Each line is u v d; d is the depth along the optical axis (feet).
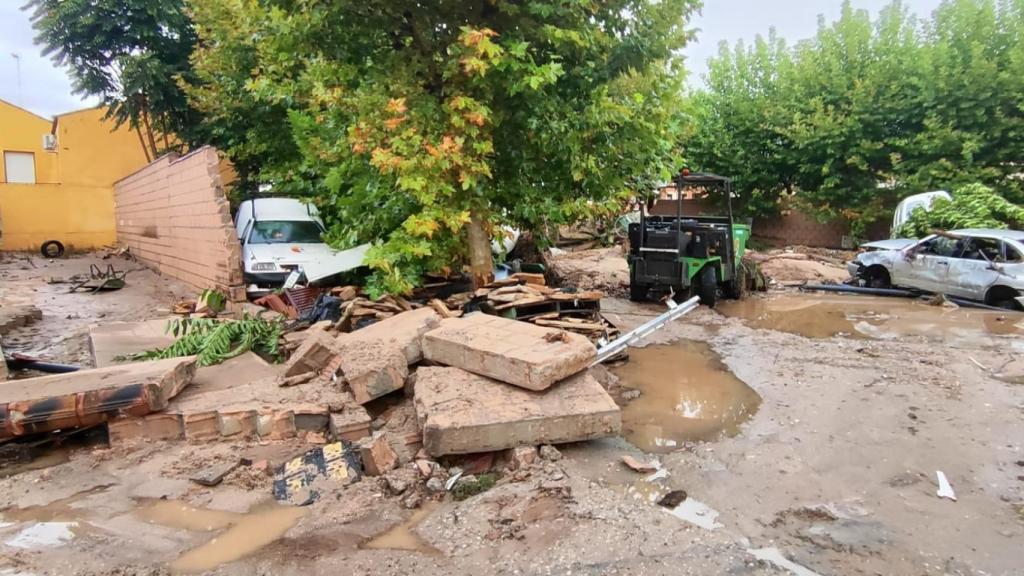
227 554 10.57
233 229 30.68
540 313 24.20
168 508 12.12
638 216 61.62
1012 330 29.43
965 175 58.59
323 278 29.91
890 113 64.23
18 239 71.20
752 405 18.79
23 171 88.63
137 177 52.75
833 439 15.93
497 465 14.24
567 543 10.69
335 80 27.20
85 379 15.28
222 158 50.34
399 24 24.66
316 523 11.57
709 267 36.50
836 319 32.96
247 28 35.14
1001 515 12.01
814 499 12.68
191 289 38.83
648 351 25.76
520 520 11.54
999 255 36.11
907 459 14.66
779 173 73.05
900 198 64.95
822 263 56.95
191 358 18.26
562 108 24.63
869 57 68.18
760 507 12.35
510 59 21.99
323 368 17.94
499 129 26.25
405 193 26.50
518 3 23.75
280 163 44.98
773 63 75.00
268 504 12.34
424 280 29.04
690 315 34.19
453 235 26.58
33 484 12.98
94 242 75.31
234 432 15.14
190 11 46.57
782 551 10.73
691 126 31.83
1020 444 15.46
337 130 30.48
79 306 35.42
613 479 13.60
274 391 16.78
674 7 23.62
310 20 23.09
